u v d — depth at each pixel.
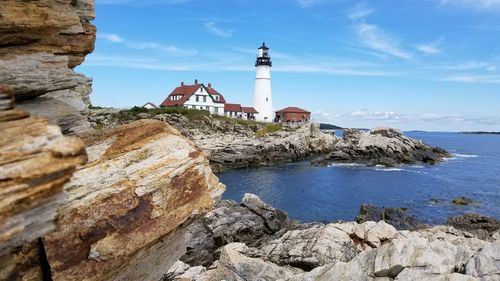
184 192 9.30
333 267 14.66
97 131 8.91
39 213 5.18
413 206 44.78
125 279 8.50
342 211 42.62
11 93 5.74
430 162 83.44
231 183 57.59
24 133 5.14
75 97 9.80
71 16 8.81
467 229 32.41
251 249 23.34
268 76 129.62
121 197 8.09
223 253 18.09
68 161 5.31
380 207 41.34
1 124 5.16
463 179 62.69
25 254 6.88
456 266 13.17
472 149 141.88
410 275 12.81
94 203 7.70
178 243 9.91
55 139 5.30
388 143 86.88
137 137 9.33
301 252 21.91
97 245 7.50
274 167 74.19
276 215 30.67
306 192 51.91
